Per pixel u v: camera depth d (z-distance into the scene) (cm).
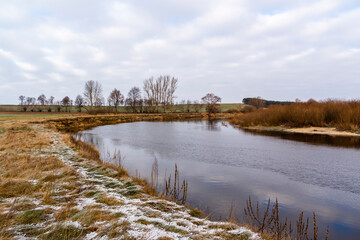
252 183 799
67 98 6712
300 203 637
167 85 6594
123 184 655
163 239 327
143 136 2077
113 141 1781
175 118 5553
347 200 661
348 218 550
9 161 755
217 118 5572
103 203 475
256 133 2211
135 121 4484
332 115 2325
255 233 395
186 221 428
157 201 545
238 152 1331
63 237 316
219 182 805
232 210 570
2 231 313
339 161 1100
